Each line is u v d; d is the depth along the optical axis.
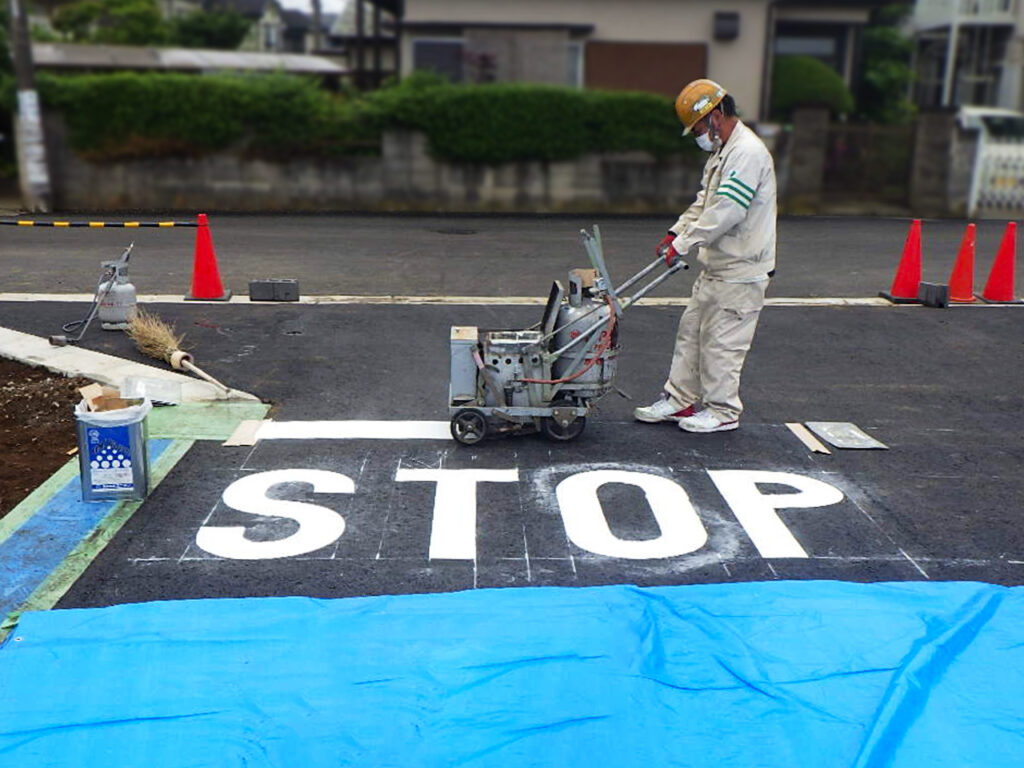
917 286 9.27
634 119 17.02
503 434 5.21
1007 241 9.32
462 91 16.73
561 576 3.76
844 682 2.95
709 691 2.90
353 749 2.64
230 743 2.64
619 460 4.97
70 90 16.19
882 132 18.03
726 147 4.93
